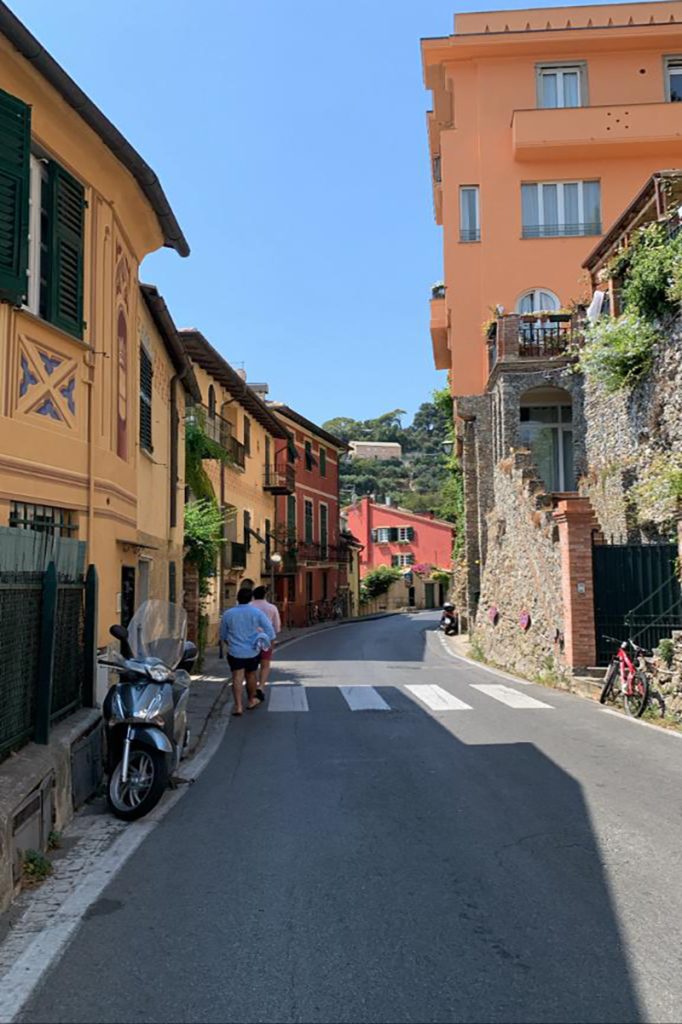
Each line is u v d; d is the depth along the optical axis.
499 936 4.29
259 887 5.02
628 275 16.91
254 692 12.98
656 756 8.66
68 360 8.67
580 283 28.08
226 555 26.33
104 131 8.68
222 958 4.07
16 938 4.35
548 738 9.70
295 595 42.88
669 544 14.23
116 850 5.79
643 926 4.41
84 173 9.02
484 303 29.34
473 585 30.16
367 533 77.50
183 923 4.50
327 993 3.71
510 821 6.34
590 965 3.96
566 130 28.52
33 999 3.70
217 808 6.86
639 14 30.03
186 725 8.09
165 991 3.76
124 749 6.68
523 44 29.52
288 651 26.81
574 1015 3.50
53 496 8.27
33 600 6.27
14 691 5.91
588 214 29.28
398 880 5.11
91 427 9.07
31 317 7.93
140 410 12.22
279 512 40.06
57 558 7.01
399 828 6.18
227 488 28.19
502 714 11.61
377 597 71.50
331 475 51.12
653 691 11.02
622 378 17.12
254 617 12.12
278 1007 3.60
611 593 14.51
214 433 25.73
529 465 19.98
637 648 11.95
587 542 14.61
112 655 7.27
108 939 4.32
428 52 29.89
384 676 17.61
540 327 24.98
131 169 9.47
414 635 36.09
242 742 9.81
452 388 29.70
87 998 3.70
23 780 5.38
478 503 29.08
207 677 17.20
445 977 3.85
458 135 30.00
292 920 4.52
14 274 7.48
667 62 29.73
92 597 8.05
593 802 6.86
